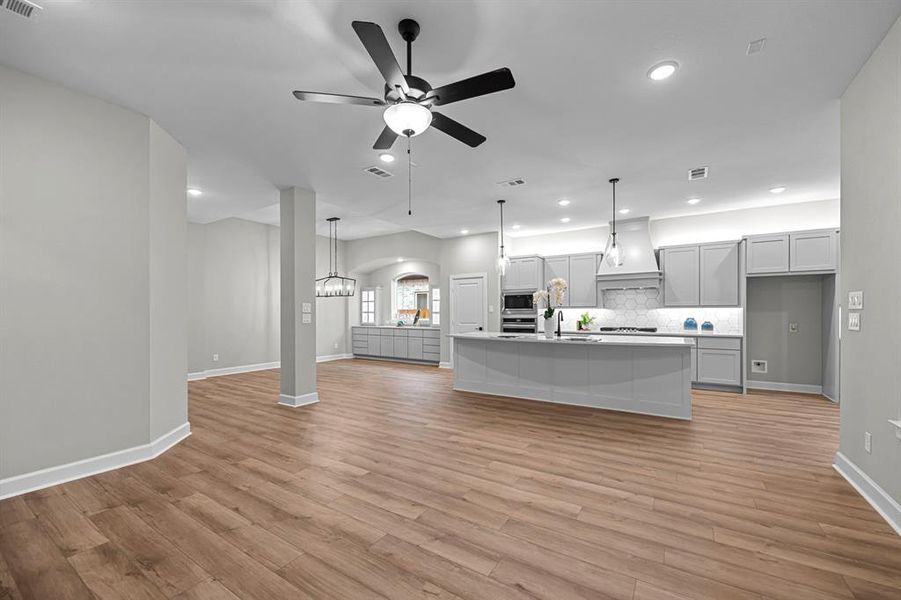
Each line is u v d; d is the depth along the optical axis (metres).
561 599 1.66
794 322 5.87
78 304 2.86
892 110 2.21
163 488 2.68
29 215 2.65
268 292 8.13
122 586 1.74
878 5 2.02
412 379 6.98
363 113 3.12
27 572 1.83
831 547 2.00
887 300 2.28
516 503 2.47
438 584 1.75
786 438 3.71
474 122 3.26
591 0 1.97
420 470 2.99
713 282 6.03
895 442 2.20
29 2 1.97
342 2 1.98
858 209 2.59
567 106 3.01
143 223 3.20
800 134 3.49
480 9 2.03
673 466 3.04
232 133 3.48
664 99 2.91
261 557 1.94
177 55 2.44
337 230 8.91
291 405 4.97
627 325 6.99
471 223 7.07
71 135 2.83
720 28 2.18
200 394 5.66
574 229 7.55
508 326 7.73
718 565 1.86
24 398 2.62
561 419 4.36
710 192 5.19
